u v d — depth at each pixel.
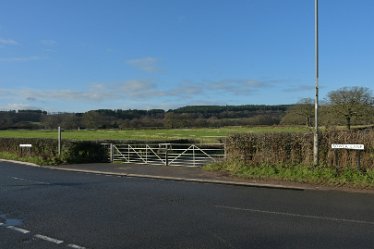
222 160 21.97
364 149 16.91
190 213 10.81
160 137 58.91
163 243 7.93
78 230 9.02
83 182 17.91
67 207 11.80
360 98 53.66
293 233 8.66
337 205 11.88
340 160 17.33
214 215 10.53
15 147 35.22
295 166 17.98
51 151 30.78
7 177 19.98
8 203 12.51
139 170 22.75
